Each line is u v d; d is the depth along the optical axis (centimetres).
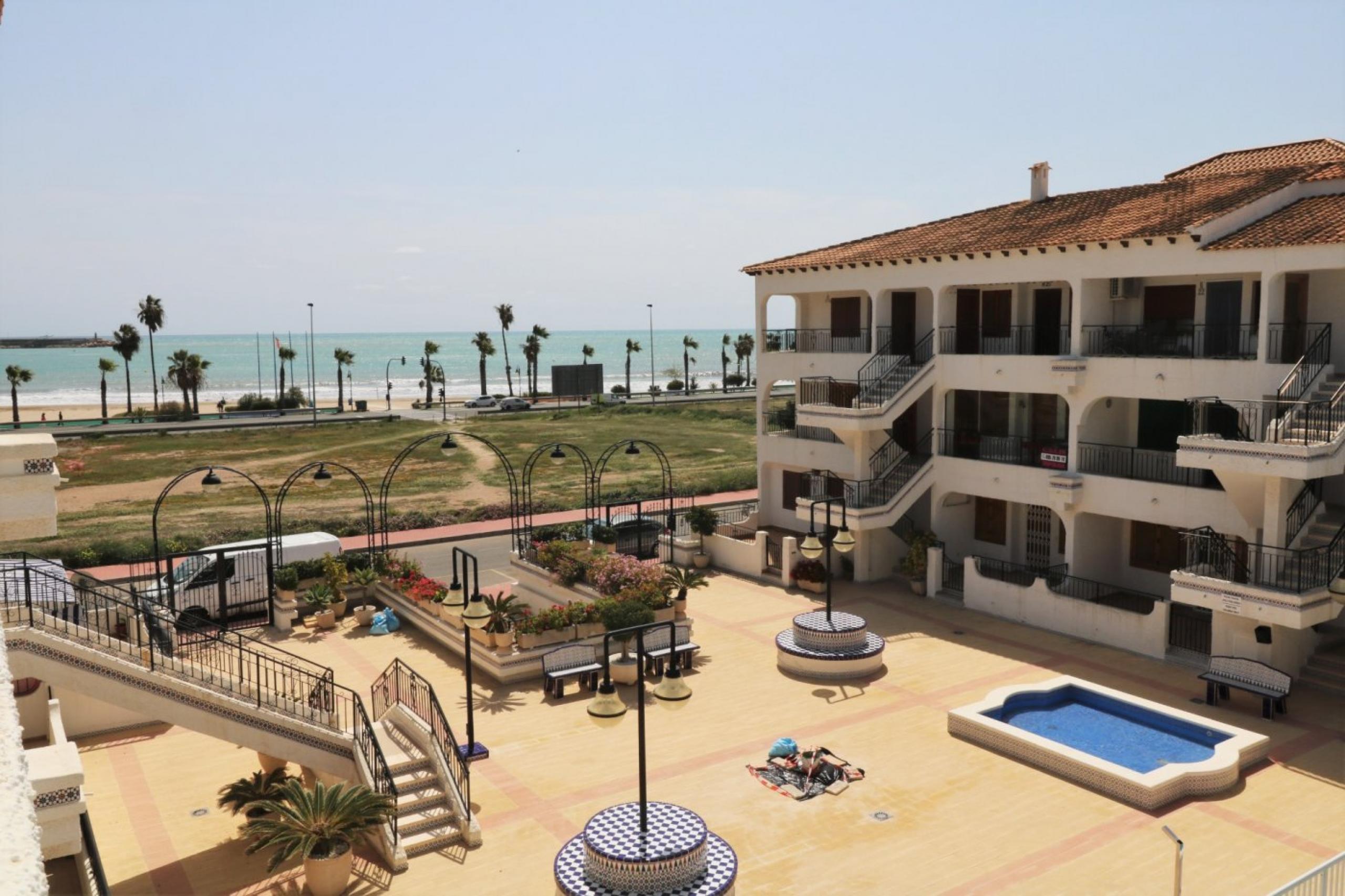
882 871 1380
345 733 1611
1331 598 1923
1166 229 2244
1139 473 2536
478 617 1694
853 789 1628
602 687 1282
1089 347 2502
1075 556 2517
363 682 2155
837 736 1845
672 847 1250
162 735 1903
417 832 1488
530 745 1817
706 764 1730
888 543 2992
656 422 8000
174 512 4500
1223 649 2102
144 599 2184
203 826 1551
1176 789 1575
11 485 933
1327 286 2225
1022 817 1528
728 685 2117
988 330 2933
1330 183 2338
